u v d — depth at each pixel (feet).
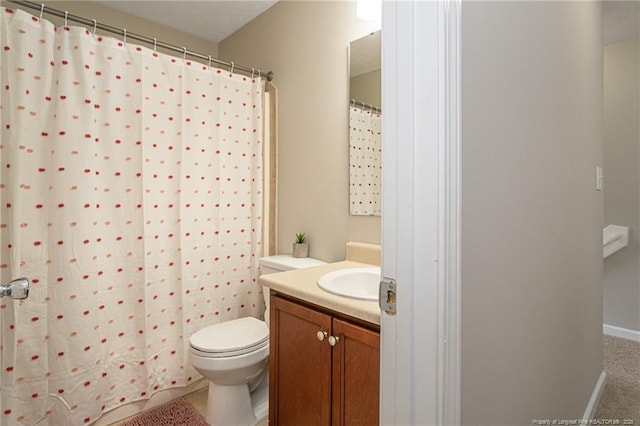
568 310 4.56
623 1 7.17
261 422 5.63
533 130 3.36
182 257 6.17
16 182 4.64
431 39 1.99
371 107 5.44
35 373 4.86
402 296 2.15
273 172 7.29
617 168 9.11
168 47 6.05
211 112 6.51
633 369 7.38
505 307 2.85
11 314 4.68
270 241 7.34
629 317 9.10
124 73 5.56
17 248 4.66
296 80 6.73
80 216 5.14
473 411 2.38
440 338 2.01
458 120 2.05
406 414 2.17
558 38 4.07
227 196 6.79
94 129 5.29
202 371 5.10
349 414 3.51
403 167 2.12
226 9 7.36
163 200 5.98
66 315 5.05
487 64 2.48
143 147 5.73
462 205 2.16
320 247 6.35
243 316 7.06
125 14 7.43
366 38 5.51
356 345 3.43
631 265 9.02
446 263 1.99
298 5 6.66
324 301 3.67
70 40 5.06
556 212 4.05
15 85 4.66
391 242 2.20
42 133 4.88
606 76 9.20
